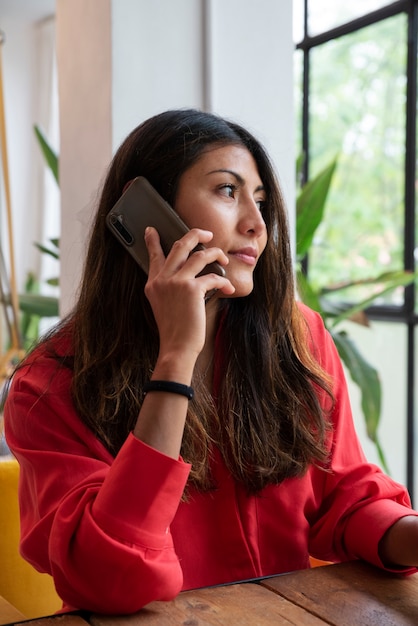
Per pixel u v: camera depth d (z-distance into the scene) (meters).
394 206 3.37
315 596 0.84
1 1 5.11
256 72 2.00
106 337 0.99
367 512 0.99
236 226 0.95
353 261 3.57
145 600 0.78
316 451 1.04
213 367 1.06
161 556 0.79
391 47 3.32
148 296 0.87
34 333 4.39
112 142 1.83
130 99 1.85
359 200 3.54
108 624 0.77
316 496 1.08
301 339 1.09
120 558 0.76
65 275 2.10
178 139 0.96
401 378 3.35
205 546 0.98
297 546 1.03
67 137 2.04
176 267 0.88
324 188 2.44
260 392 1.03
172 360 0.82
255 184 0.98
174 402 0.81
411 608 0.80
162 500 0.78
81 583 0.78
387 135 3.38
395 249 3.38
